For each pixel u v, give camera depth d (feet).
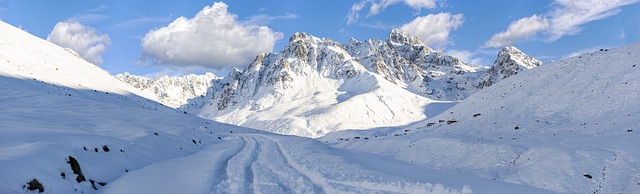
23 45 495.41
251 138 190.19
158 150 91.56
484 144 134.82
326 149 120.78
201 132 172.04
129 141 83.51
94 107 212.64
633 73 173.88
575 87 193.16
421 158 143.43
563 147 114.93
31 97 215.51
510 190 51.08
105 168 59.26
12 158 43.09
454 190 49.32
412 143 163.02
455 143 144.46
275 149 117.19
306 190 50.80
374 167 75.61
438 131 210.59
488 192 49.01
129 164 68.80
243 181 55.88
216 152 100.01
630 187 86.38
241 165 73.31
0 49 403.75
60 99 218.79
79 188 47.60
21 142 55.42
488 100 246.06
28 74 344.28
